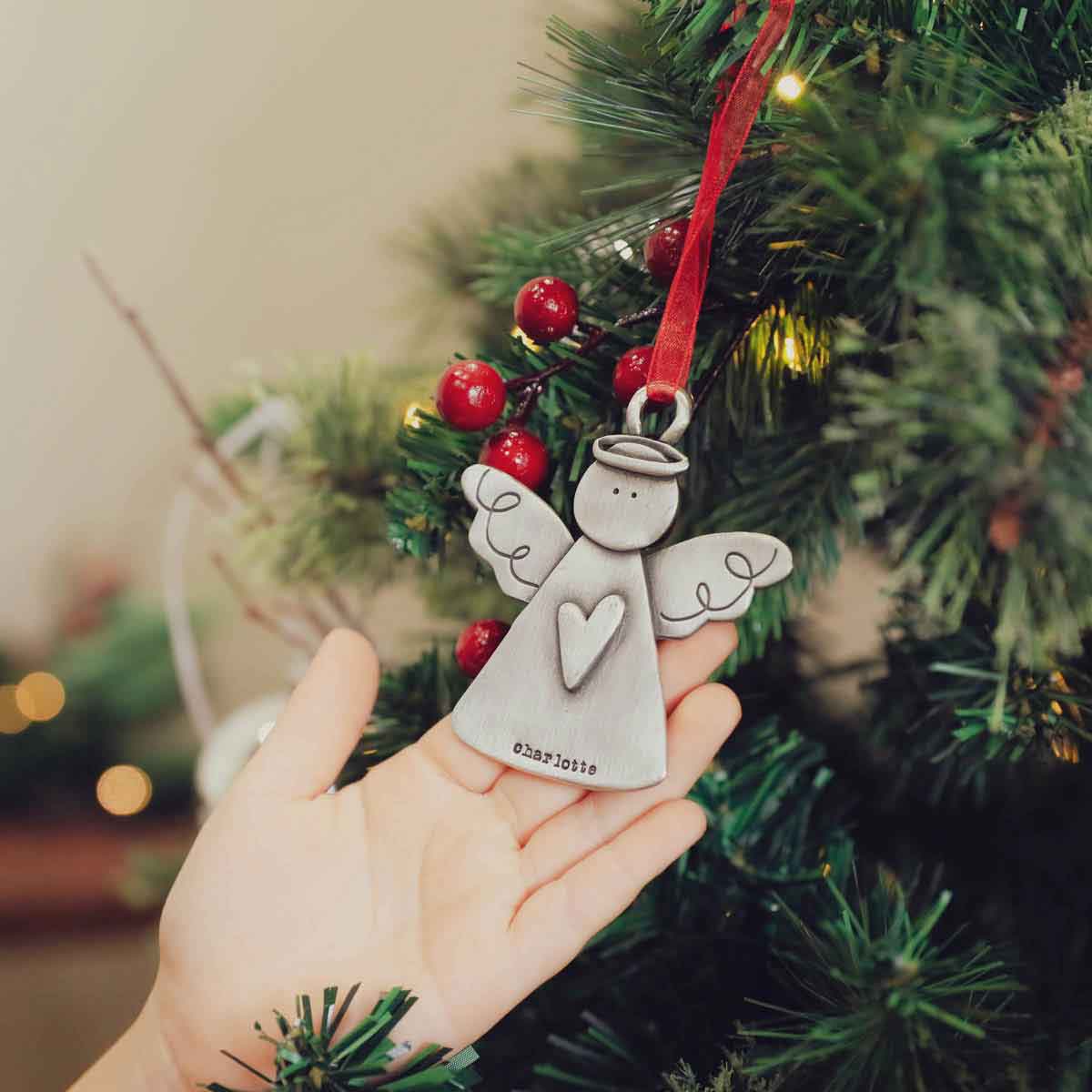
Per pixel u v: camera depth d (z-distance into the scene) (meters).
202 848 0.27
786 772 0.31
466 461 0.29
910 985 0.24
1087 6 0.26
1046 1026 0.27
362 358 0.39
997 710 0.23
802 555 0.29
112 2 0.65
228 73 0.66
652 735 0.26
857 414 0.22
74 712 0.60
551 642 0.27
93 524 0.69
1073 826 0.32
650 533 0.26
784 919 0.27
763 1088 0.25
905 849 0.32
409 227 0.65
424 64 0.64
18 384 0.68
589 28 0.36
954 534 0.22
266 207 0.67
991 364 0.21
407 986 0.26
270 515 0.40
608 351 0.29
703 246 0.26
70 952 0.61
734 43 0.25
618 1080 0.27
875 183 0.22
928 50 0.25
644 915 0.29
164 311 0.68
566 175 0.42
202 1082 0.27
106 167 0.67
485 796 0.27
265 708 0.42
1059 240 0.22
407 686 0.32
